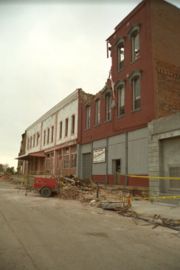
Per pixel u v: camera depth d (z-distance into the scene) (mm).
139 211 12727
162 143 16859
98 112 25609
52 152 37594
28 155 40156
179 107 18969
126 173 20141
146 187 17828
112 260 5820
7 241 6984
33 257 5812
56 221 10055
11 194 20969
